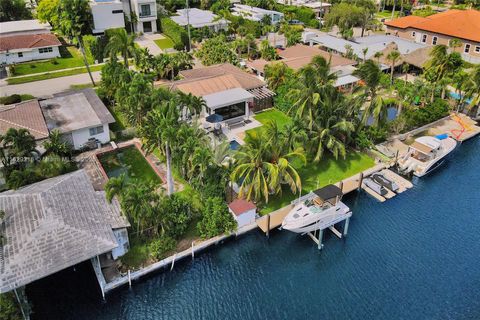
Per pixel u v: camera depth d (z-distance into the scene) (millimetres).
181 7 119062
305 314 30578
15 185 38062
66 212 31594
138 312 30672
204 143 40750
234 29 91875
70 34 64875
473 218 40156
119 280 31719
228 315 30500
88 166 46312
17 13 103188
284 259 35469
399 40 81625
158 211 34250
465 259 35375
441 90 59531
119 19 93562
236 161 38906
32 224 29984
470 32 78375
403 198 43000
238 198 38469
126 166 46750
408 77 71312
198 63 78438
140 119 50031
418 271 34219
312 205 37688
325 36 86000
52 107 52469
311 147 45031
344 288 32750
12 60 77938
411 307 31062
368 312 30703
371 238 37812
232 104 54406
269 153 38750
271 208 39781
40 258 28109
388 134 52750
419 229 38781
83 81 70125
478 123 57594
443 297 31859
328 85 45281
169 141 37812
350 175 45344
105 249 29625
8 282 26484
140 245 34875
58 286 32188
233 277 33656
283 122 56312
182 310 30875
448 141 50375
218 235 36156
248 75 62969
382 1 126062
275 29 95688
